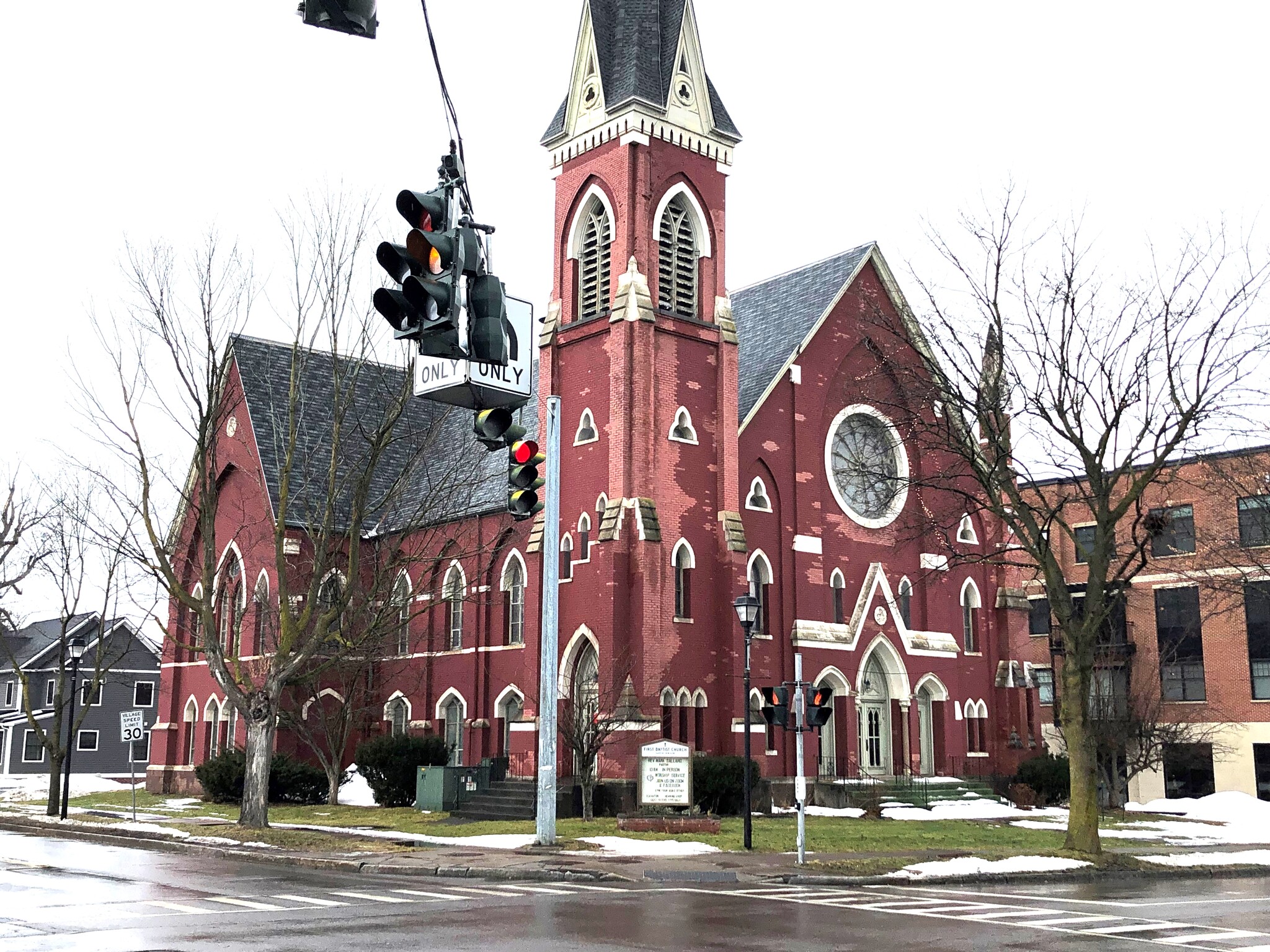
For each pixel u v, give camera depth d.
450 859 25.47
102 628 48.38
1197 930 17.17
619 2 44.25
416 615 39.38
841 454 46.47
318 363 54.94
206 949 13.58
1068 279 29.72
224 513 53.34
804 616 43.03
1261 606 55.25
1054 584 29.73
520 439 17.20
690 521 40.66
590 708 35.94
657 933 15.52
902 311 46.53
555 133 44.56
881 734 45.12
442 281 11.58
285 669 34.31
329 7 9.34
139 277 35.88
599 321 41.84
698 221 43.25
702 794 37.72
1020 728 48.44
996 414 31.55
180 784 54.91
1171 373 28.56
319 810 42.72
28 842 32.00
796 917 17.67
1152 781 58.22
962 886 24.05
